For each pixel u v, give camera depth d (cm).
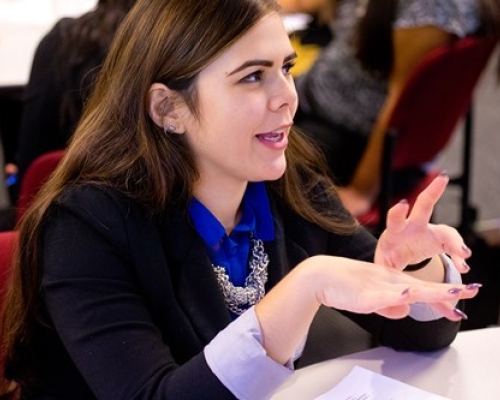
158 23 171
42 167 257
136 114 179
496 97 799
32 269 179
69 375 190
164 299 179
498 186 629
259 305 153
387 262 184
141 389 155
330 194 223
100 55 324
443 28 377
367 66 407
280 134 173
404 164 394
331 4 521
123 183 180
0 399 205
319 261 152
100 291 168
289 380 174
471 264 434
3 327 196
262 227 200
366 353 187
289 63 173
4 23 530
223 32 163
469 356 185
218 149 173
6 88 437
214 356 149
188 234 185
